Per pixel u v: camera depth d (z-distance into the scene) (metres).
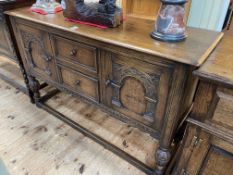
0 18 1.27
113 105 1.02
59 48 1.08
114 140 1.34
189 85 0.78
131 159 1.16
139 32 0.89
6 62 2.26
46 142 1.33
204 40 0.81
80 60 1.01
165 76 0.74
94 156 1.24
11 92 1.81
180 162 0.87
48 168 1.16
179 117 0.85
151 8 1.38
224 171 0.75
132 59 0.80
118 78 0.90
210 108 0.66
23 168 1.16
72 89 1.20
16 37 1.33
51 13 1.17
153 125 0.91
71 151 1.27
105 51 0.87
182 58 0.65
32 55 1.31
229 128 0.65
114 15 0.91
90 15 0.95
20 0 1.27
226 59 0.69
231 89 0.59
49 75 1.29
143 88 0.84
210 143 0.73
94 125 1.46
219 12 1.30
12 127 1.44
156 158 0.97
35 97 1.58
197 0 1.30
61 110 1.61
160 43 0.77
